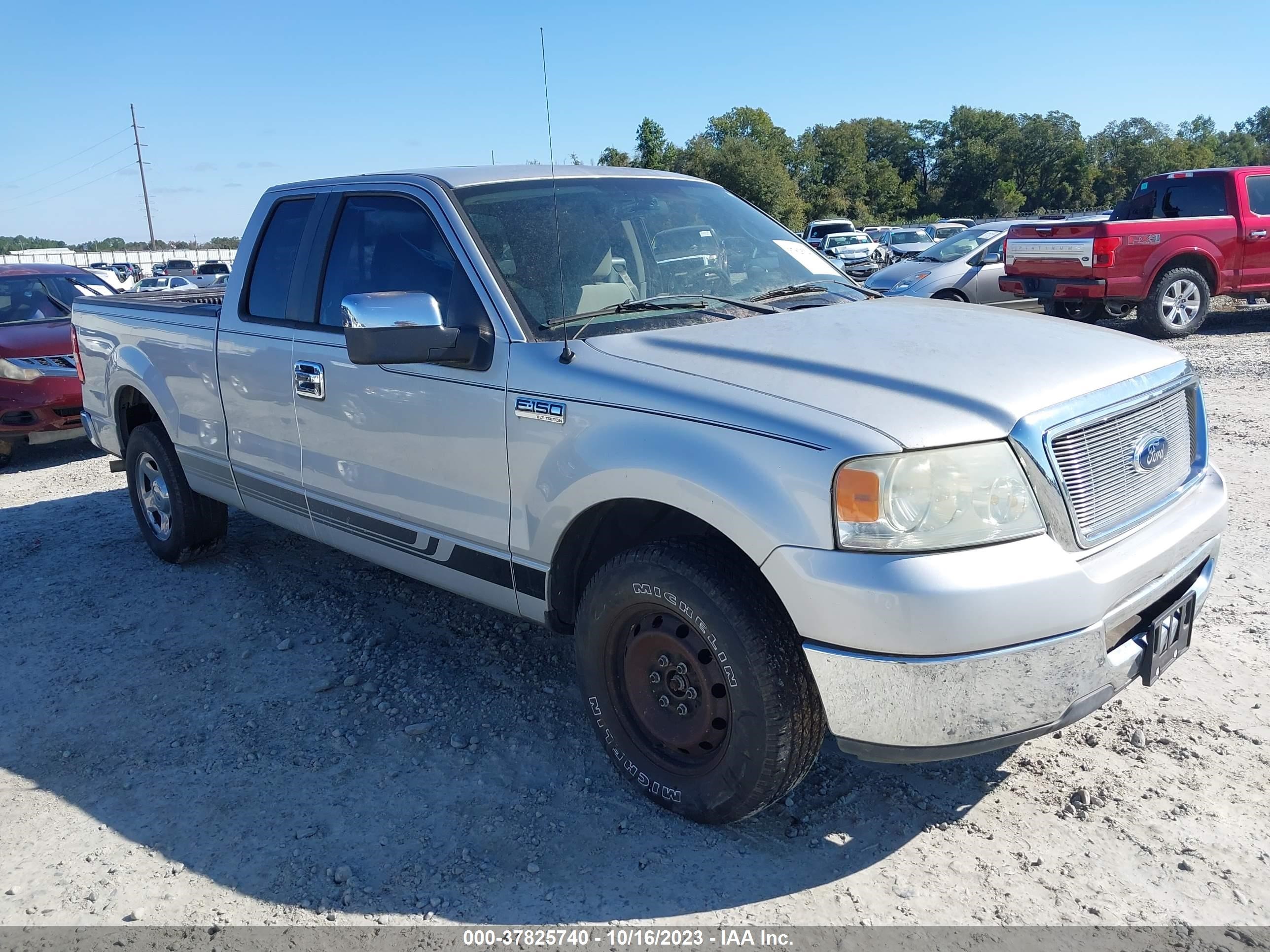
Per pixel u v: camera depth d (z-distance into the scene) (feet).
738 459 8.24
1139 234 36.58
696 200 13.19
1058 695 7.89
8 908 8.69
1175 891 8.22
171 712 12.20
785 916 8.15
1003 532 7.77
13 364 27.25
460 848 9.26
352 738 11.28
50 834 9.79
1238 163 449.48
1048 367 8.89
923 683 7.60
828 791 9.87
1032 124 383.04
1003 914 8.05
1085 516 8.21
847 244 99.71
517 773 10.49
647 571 8.90
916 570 7.53
